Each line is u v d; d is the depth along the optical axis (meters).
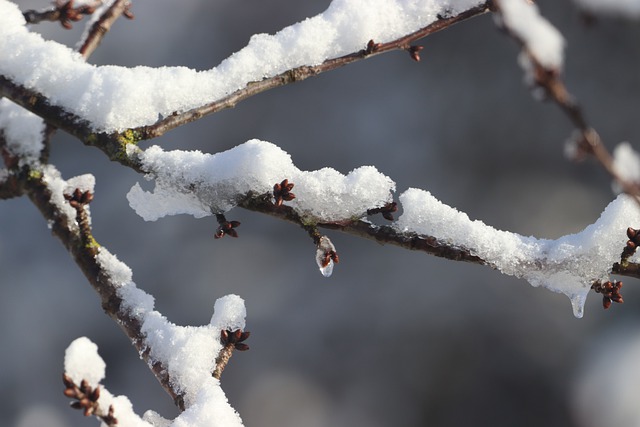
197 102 1.17
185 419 1.11
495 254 1.15
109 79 1.16
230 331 1.14
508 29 1.01
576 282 1.15
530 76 1.01
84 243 1.17
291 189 1.14
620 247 1.14
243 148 1.15
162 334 1.14
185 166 1.15
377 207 1.15
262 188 1.14
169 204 1.15
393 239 1.15
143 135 1.16
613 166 1.02
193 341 1.14
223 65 1.17
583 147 1.02
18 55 1.17
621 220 1.14
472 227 1.15
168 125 1.16
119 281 1.16
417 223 1.15
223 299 1.15
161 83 1.16
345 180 1.15
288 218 1.15
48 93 1.16
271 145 1.15
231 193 1.15
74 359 1.09
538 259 1.15
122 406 1.09
